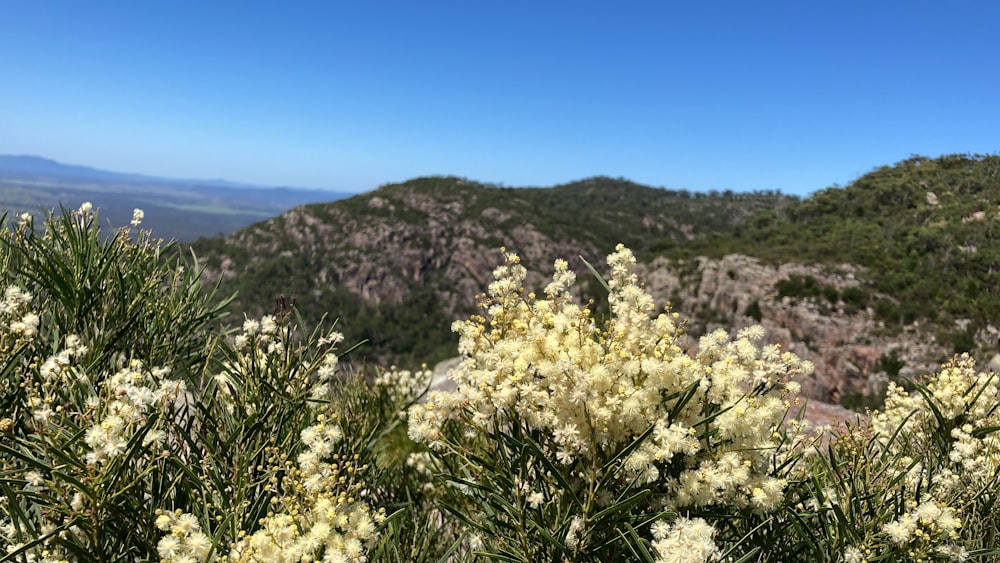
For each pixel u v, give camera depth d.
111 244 3.40
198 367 3.56
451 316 123.19
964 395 3.08
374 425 4.32
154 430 2.15
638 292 2.33
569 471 2.28
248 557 1.91
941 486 2.64
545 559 2.26
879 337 53.91
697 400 2.28
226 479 2.47
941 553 2.11
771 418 2.23
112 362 3.04
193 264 3.96
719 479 2.04
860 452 2.69
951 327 50.12
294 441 2.77
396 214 141.25
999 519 2.62
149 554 2.10
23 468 2.05
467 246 136.50
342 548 2.03
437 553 3.30
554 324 2.28
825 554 2.23
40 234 3.24
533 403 2.21
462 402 2.28
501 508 2.34
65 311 3.07
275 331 2.94
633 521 2.11
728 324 66.56
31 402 2.04
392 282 126.00
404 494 4.04
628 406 2.07
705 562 1.86
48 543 1.92
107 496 1.96
